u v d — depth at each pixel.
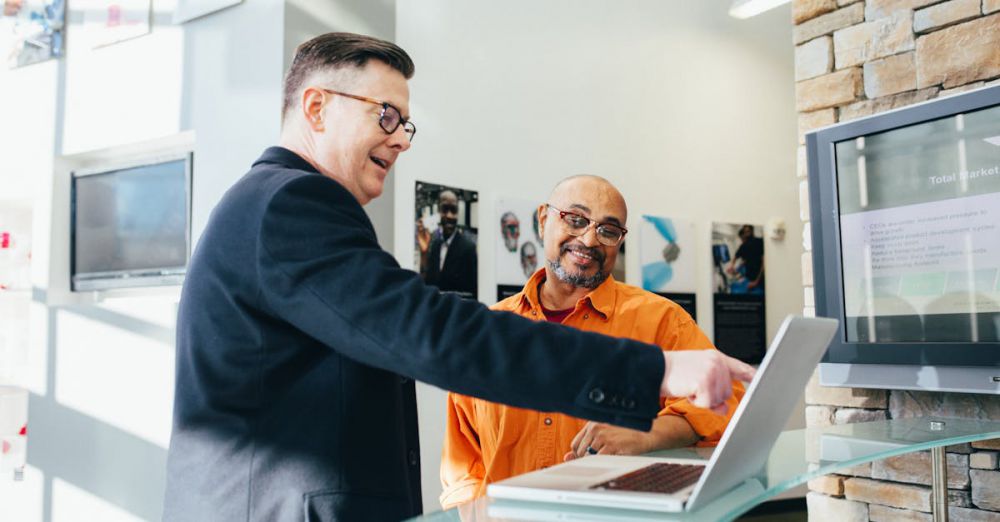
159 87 3.37
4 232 3.99
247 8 3.13
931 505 2.06
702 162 5.32
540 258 4.52
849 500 2.26
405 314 0.96
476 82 4.30
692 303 5.13
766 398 0.90
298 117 1.30
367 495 1.12
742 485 1.04
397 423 1.22
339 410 1.12
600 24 4.91
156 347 3.29
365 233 1.08
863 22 2.27
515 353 0.93
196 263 1.14
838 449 1.37
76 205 3.68
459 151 4.20
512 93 4.46
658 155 5.09
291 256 1.02
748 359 5.39
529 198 4.49
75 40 3.65
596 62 4.86
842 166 2.20
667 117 5.17
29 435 3.70
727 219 5.41
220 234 1.11
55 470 3.59
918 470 2.10
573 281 1.99
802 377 1.01
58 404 3.59
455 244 4.12
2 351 3.94
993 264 1.88
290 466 1.10
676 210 5.14
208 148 3.20
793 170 5.85
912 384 2.01
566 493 0.95
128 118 3.46
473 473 2.01
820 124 2.37
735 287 5.37
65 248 3.71
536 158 4.54
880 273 2.10
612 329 1.96
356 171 1.29
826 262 2.22
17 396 3.93
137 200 3.46
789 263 5.73
